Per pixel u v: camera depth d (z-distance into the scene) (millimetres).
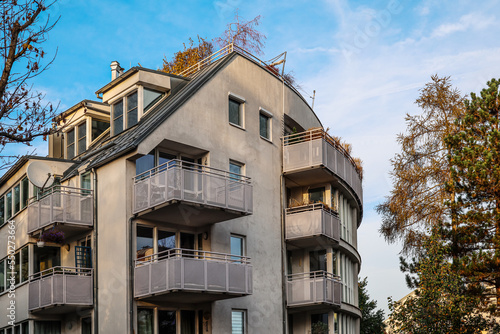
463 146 29500
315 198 28078
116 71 30078
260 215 24984
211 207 20797
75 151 28094
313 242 26594
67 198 21969
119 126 25016
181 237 22641
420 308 25344
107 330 20969
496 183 27625
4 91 12836
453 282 25703
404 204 31297
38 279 23422
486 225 27984
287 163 26625
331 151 26797
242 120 25094
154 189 20406
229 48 26406
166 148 22438
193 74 26672
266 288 24547
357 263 33469
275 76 27406
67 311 22688
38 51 13141
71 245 23438
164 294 19844
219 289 20516
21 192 25922
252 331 23484
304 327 26859
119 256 20922
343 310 28766
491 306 27125
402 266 31203
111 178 21781
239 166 24625
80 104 27359
